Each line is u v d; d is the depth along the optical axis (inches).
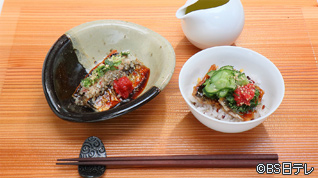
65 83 19.8
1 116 19.6
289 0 24.1
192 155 17.8
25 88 20.6
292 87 20.3
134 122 19.3
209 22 19.9
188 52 21.9
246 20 23.2
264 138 18.6
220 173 17.7
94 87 19.6
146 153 18.4
